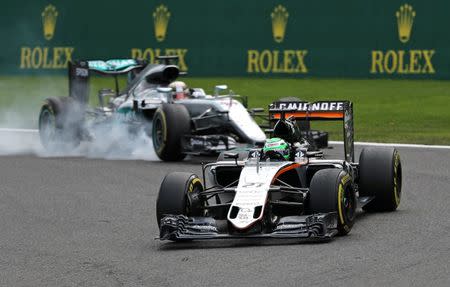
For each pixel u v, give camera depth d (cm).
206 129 6122
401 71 9950
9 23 11550
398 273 2977
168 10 10731
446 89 9712
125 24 10938
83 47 11156
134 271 3152
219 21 10569
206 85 10312
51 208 4481
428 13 9794
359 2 10044
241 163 3731
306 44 10281
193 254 3356
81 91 6794
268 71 10450
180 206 3528
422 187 4819
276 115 4241
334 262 3138
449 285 2819
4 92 10725
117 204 4550
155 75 6712
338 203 3447
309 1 10231
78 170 5753
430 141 6856
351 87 9969
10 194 4922
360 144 6775
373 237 3550
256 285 2888
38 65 11431
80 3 11169
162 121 6009
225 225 3709
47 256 3447
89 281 3047
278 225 3406
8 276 3161
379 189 4006
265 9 10400
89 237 3778
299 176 3728
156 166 5862
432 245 3400
